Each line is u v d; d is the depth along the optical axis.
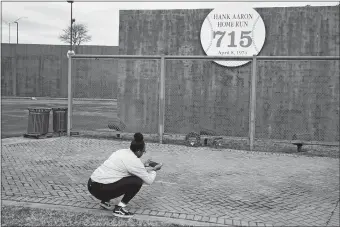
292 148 11.36
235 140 12.59
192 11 13.00
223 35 12.73
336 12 12.02
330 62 12.09
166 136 13.09
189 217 5.13
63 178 7.15
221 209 5.53
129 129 13.58
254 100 10.75
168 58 11.34
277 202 5.93
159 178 7.37
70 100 12.52
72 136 12.71
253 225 4.89
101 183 5.00
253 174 7.84
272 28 12.45
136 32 13.38
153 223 4.81
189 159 9.28
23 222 4.69
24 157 9.06
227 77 12.76
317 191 6.60
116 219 4.91
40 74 47.94
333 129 12.17
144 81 13.38
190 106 13.04
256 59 10.65
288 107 12.42
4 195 5.96
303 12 12.21
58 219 4.84
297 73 12.30
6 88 47.62
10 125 16.17
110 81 40.69
